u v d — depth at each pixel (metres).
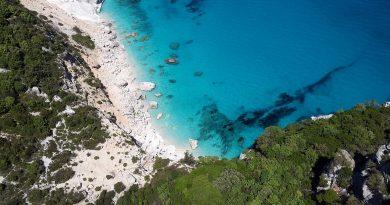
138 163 60.78
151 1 100.06
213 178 52.41
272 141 59.09
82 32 85.81
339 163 51.88
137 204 54.44
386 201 45.28
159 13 96.88
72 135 61.94
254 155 57.53
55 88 66.44
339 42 91.69
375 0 102.81
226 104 77.88
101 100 71.75
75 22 87.75
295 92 81.38
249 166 54.62
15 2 80.12
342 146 56.38
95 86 73.62
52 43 74.69
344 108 78.75
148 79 80.88
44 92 65.25
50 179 56.38
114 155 60.94
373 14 98.44
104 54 83.31
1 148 56.81
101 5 96.69
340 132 58.34
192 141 70.25
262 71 85.12
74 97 66.56
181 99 77.94
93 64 79.75
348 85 83.00
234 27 94.88
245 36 92.75
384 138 56.53
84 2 93.50
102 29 89.25
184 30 92.94
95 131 63.06
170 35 91.31
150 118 73.94
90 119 64.12
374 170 48.66
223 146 70.69
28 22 75.75
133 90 77.81
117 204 54.69
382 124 58.50
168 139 71.00
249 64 86.31
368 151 54.38
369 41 91.81
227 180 51.31
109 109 71.56
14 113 60.28
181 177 53.72
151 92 78.44
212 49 88.88
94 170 58.72
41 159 58.16
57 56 71.81
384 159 49.22
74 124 62.88
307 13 99.25
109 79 78.56
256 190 51.19
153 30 92.06
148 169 60.94
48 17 82.94
